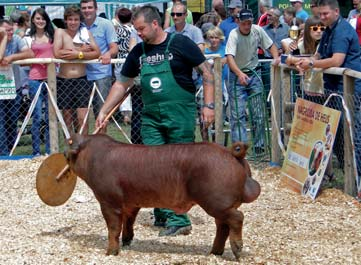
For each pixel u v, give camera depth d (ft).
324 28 36.76
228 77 44.37
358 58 33.12
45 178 26.14
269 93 44.91
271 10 55.36
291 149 35.27
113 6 65.92
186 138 25.98
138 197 23.57
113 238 24.11
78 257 24.16
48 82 41.68
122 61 41.86
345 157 32.42
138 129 42.91
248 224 28.63
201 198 22.79
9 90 41.88
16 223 29.43
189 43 25.46
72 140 24.09
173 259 23.71
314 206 31.40
